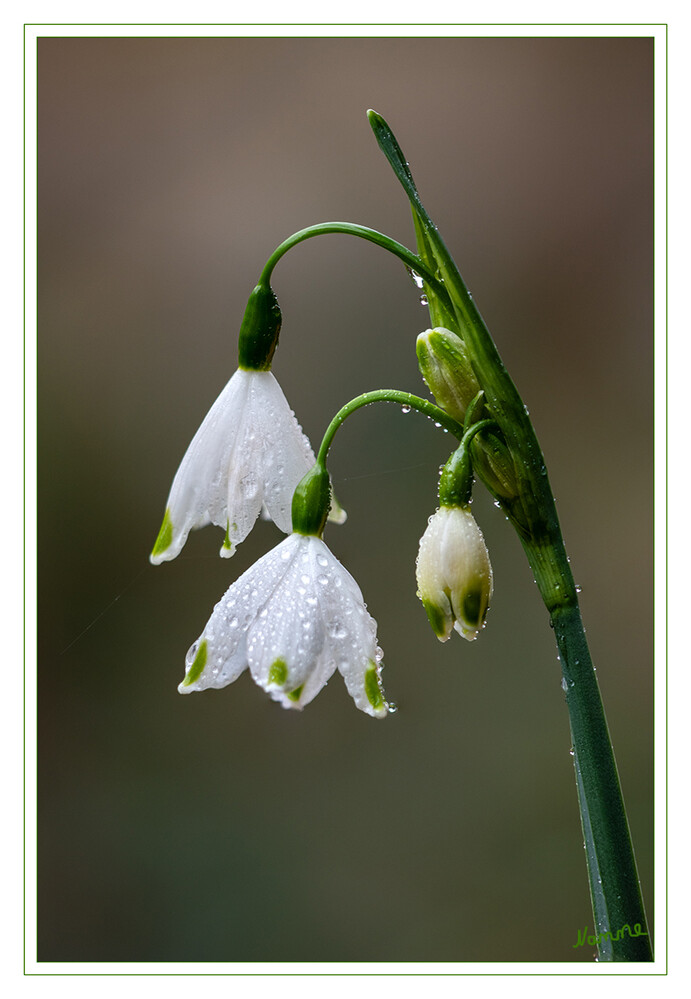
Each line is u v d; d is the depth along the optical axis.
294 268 0.57
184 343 0.57
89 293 0.57
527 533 0.35
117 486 0.55
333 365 0.56
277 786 0.51
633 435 0.56
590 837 0.35
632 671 0.52
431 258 0.36
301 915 0.47
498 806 0.49
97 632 0.53
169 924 0.47
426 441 0.53
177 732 0.51
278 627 0.35
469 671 0.51
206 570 0.53
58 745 0.52
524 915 0.46
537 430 0.56
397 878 0.48
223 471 0.36
